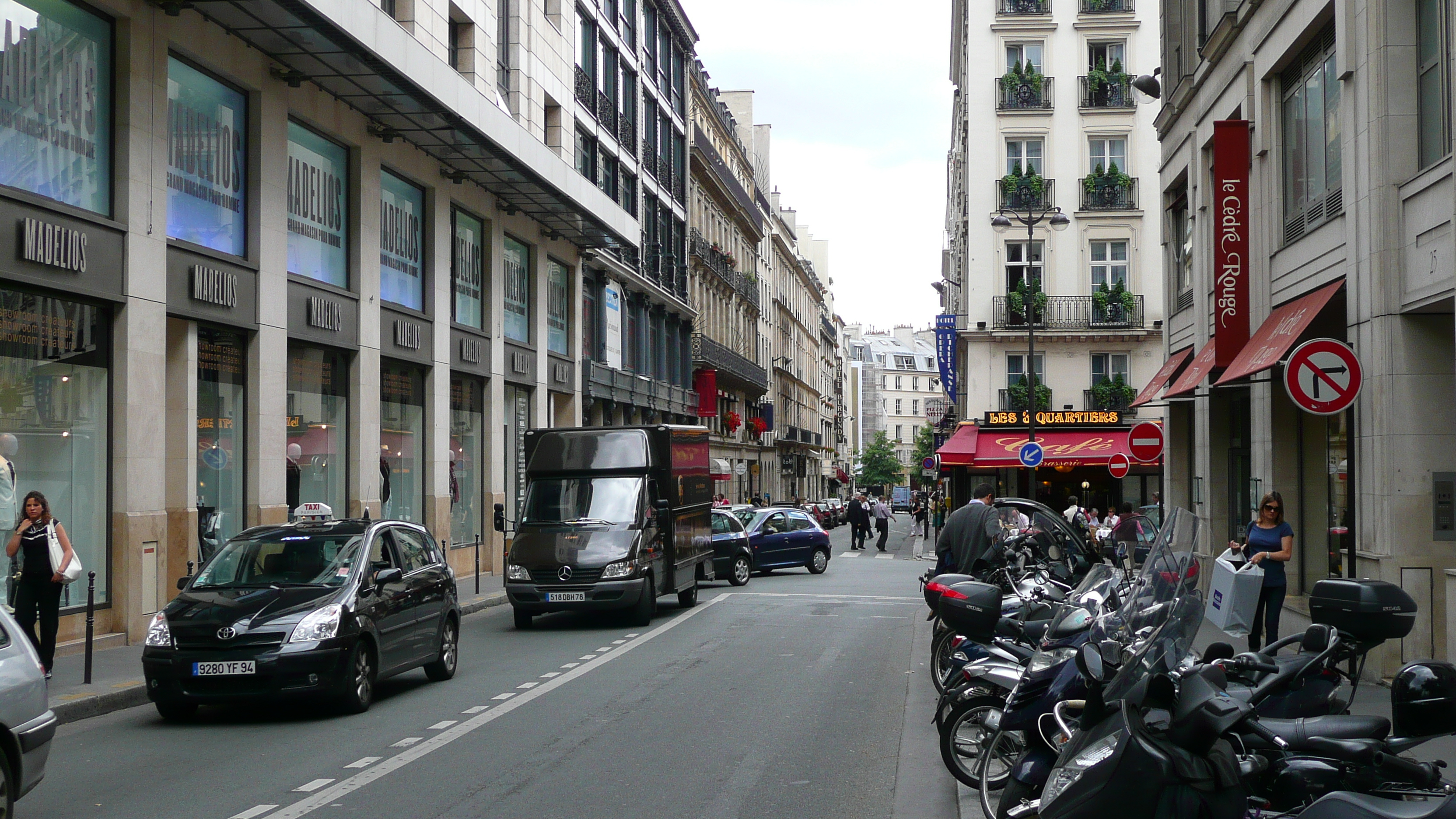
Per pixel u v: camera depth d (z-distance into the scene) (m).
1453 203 10.75
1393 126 12.17
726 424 59.56
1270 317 16.38
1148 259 44.81
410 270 24.94
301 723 10.34
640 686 12.23
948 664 11.55
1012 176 45.34
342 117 21.42
